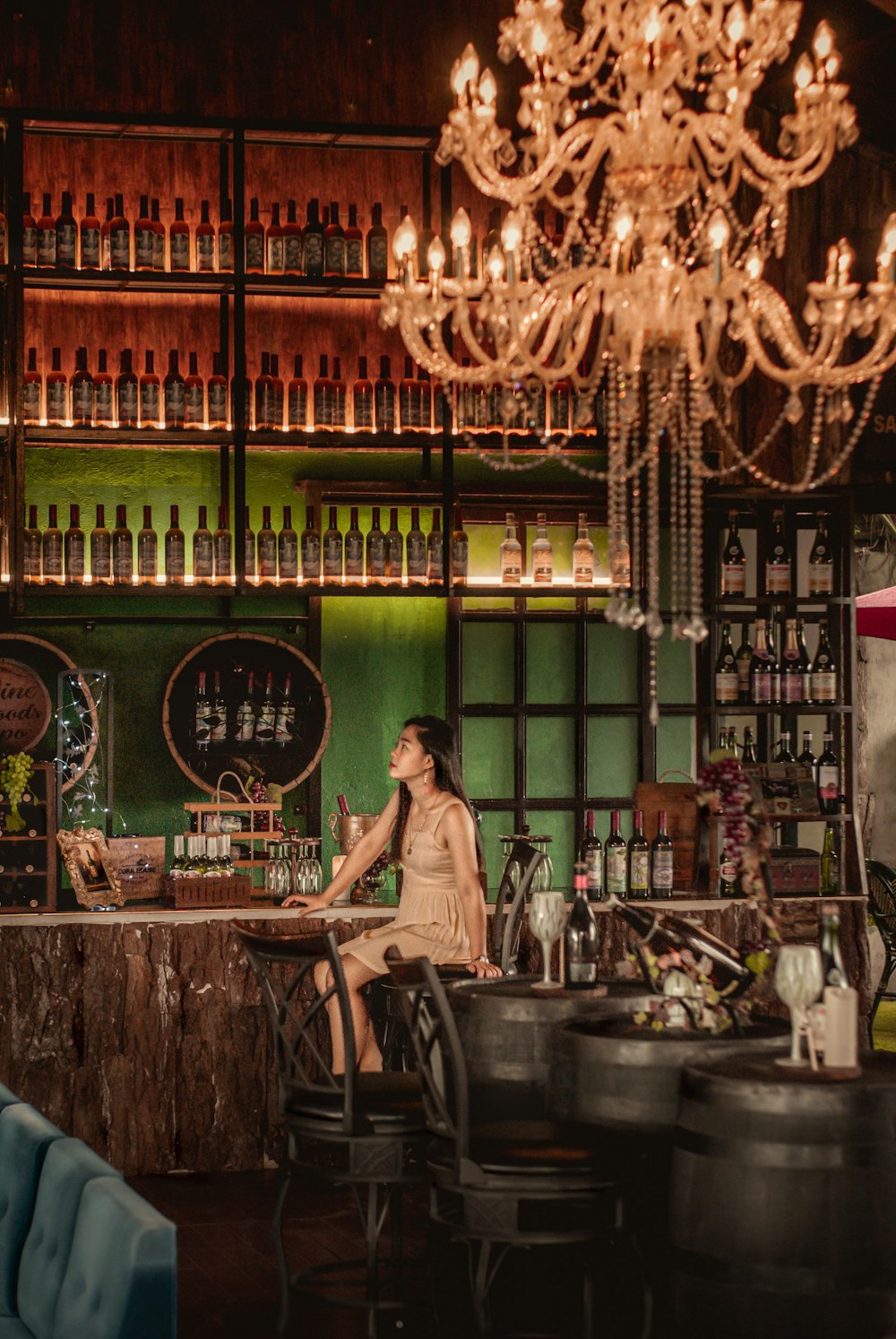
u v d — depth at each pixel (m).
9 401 6.23
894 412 7.52
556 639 7.25
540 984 4.65
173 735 6.75
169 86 6.78
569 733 7.26
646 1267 3.83
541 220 7.03
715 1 4.21
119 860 6.27
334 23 6.91
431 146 6.74
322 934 4.12
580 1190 3.64
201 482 6.89
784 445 7.44
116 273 6.32
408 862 5.68
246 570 6.57
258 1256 4.98
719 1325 3.46
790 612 7.15
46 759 6.68
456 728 7.05
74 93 6.69
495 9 7.03
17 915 5.92
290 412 6.71
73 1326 2.95
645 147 4.27
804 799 6.94
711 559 7.22
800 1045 3.83
